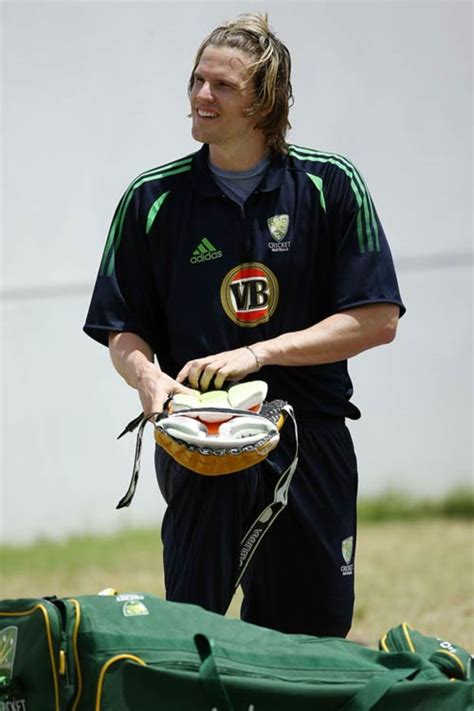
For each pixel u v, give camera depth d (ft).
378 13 126.11
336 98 126.00
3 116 124.47
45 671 34.65
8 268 125.08
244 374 42.93
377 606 79.97
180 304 45.78
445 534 115.14
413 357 128.47
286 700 34.78
